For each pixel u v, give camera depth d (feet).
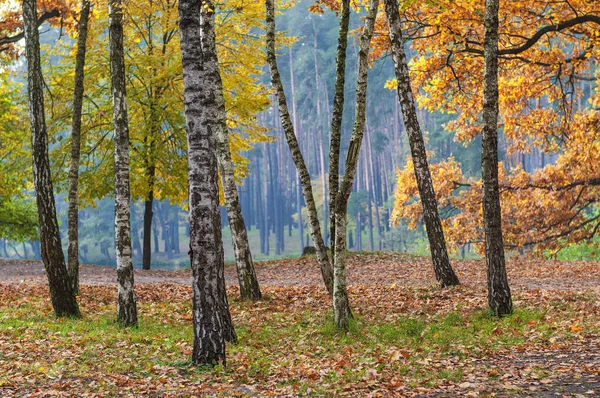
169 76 80.64
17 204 116.98
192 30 30.22
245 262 54.24
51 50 82.33
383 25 73.20
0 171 97.14
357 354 32.68
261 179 300.20
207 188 30.45
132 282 42.98
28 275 77.51
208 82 46.24
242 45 77.92
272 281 73.87
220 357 30.53
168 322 45.06
